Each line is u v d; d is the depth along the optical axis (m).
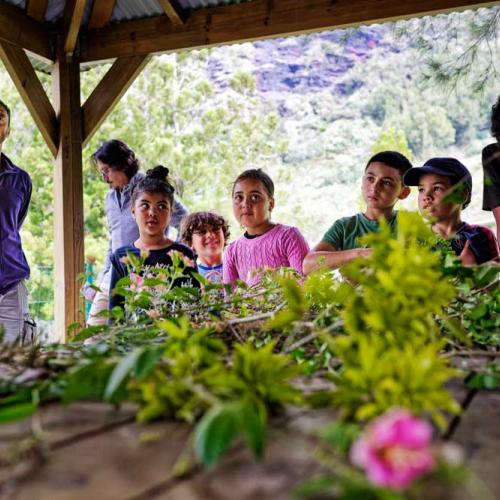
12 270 3.12
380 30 24.00
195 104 10.78
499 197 2.59
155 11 3.93
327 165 19.92
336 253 2.54
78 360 0.92
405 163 2.90
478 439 0.63
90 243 9.94
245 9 3.72
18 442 0.61
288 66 24.92
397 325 0.68
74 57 4.05
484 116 18.58
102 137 10.11
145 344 1.19
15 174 3.20
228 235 3.42
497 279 1.21
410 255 0.71
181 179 9.92
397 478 0.43
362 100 20.64
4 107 3.14
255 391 0.66
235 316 1.51
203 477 0.53
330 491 0.49
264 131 11.02
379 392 0.58
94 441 0.62
